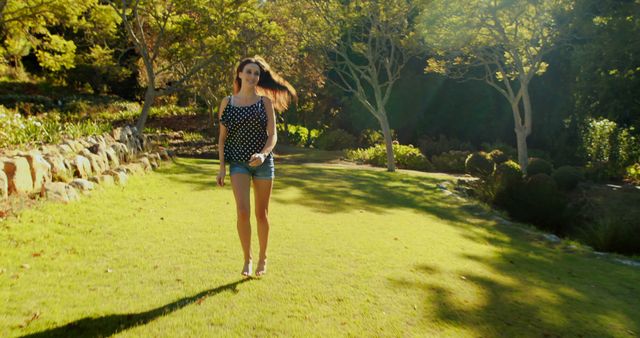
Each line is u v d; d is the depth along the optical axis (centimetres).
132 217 558
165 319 290
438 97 3114
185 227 540
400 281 415
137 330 272
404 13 1739
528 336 330
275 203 784
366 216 758
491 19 1762
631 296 492
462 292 411
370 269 442
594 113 2312
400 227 695
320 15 1803
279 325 297
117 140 1026
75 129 988
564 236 1094
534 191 1149
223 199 755
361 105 3159
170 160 1260
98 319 281
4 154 654
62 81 3406
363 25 1864
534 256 650
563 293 459
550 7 1678
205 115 3303
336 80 3272
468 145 2788
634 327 381
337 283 390
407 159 2136
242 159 365
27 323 266
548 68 2797
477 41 1869
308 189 995
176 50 1738
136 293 329
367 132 2930
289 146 2667
